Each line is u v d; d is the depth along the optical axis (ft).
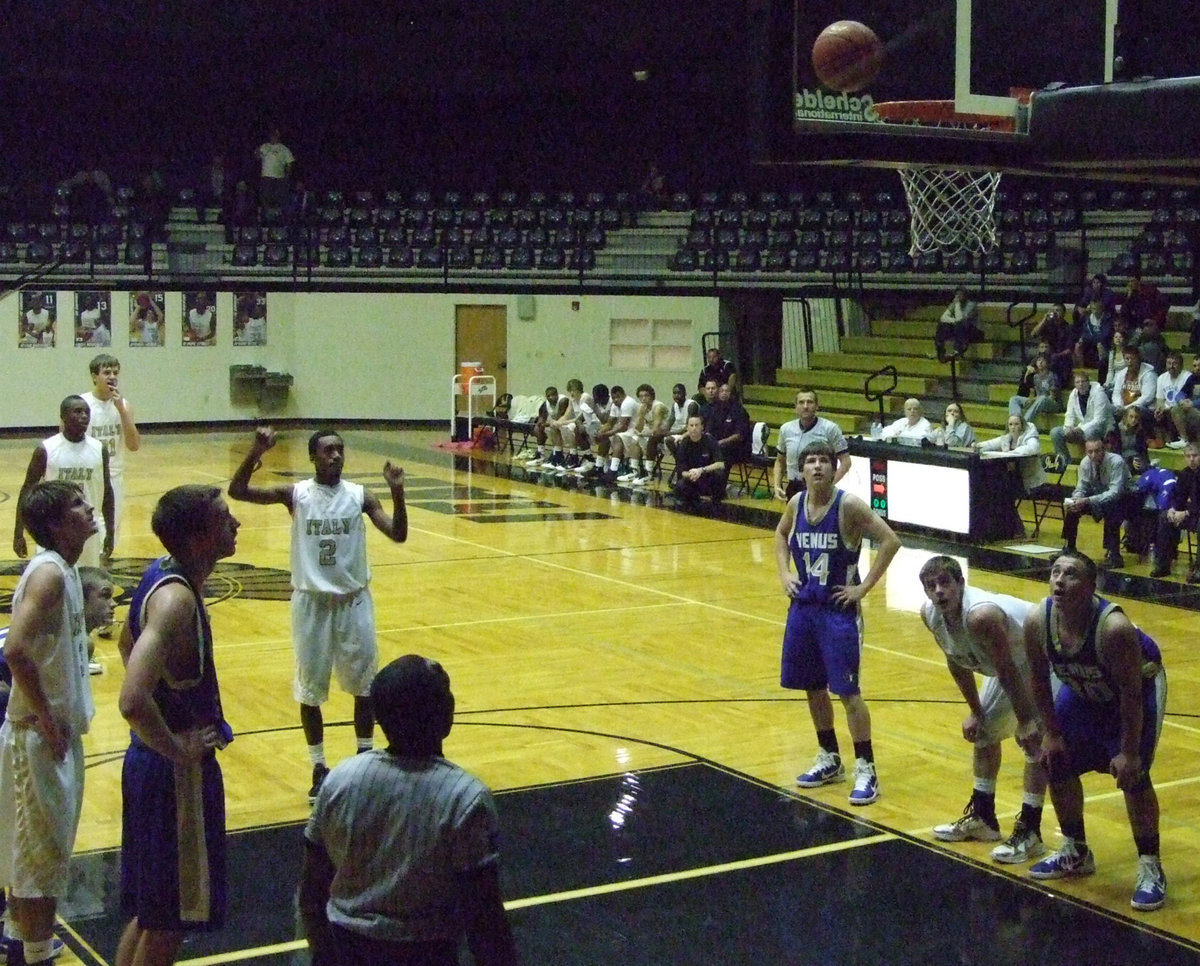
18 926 16.33
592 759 25.63
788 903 19.25
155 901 14.15
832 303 75.92
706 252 78.33
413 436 83.97
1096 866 20.67
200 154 88.53
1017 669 19.67
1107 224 72.54
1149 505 44.68
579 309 85.25
